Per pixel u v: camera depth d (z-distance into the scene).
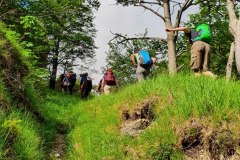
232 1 8.70
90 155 6.38
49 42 13.06
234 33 8.23
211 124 4.84
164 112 5.73
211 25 25.69
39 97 9.96
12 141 5.32
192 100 5.35
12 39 9.34
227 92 5.19
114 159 5.89
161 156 5.05
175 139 5.05
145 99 6.84
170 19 21.34
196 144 4.95
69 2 14.95
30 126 6.85
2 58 7.85
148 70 10.84
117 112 7.50
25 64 9.22
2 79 7.15
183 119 5.16
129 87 8.35
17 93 7.74
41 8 13.86
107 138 6.66
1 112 5.94
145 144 5.32
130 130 6.61
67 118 11.28
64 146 7.97
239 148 4.55
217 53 26.39
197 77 6.80
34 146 5.76
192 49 7.82
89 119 9.62
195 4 20.64
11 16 12.34
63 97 20.50
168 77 7.50
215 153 4.70
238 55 7.82
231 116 4.80
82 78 23.52
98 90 17.33
